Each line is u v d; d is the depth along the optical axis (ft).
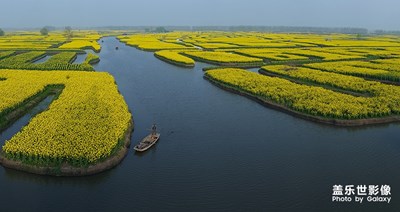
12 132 164.25
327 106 189.06
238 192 114.01
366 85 245.24
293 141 155.74
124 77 303.48
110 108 178.91
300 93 222.28
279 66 338.34
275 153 142.61
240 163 133.59
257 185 118.11
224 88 258.16
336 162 135.13
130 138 154.20
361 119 178.09
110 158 128.57
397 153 144.15
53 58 392.68
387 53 473.67
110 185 117.91
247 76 282.36
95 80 253.65
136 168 128.88
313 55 436.35
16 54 462.60
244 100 226.79
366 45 604.08
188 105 213.25
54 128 147.64
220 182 119.85
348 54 455.63
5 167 124.36
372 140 158.10
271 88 233.96
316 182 120.26
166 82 283.38
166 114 193.88
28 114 191.21
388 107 192.95
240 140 156.25
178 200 109.81
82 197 111.24
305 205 107.55
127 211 104.47
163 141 153.99
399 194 113.09
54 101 192.95
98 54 483.10
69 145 128.47
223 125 176.14
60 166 121.08
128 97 231.30
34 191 113.70
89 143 130.62
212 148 147.23
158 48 540.52
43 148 124.77
